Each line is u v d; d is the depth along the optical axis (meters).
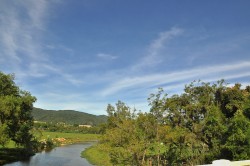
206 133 39.69
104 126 47.50
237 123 33.22
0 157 61.19
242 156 31.14
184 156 40.06
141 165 35.75
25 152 72.69
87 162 62.56
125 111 39.88
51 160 65.38
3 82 58.09
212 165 12.61
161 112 38.31
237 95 43.22
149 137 36.59
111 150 36.19
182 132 38.66
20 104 54.16
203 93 43.88
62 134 161.00
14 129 55.44
